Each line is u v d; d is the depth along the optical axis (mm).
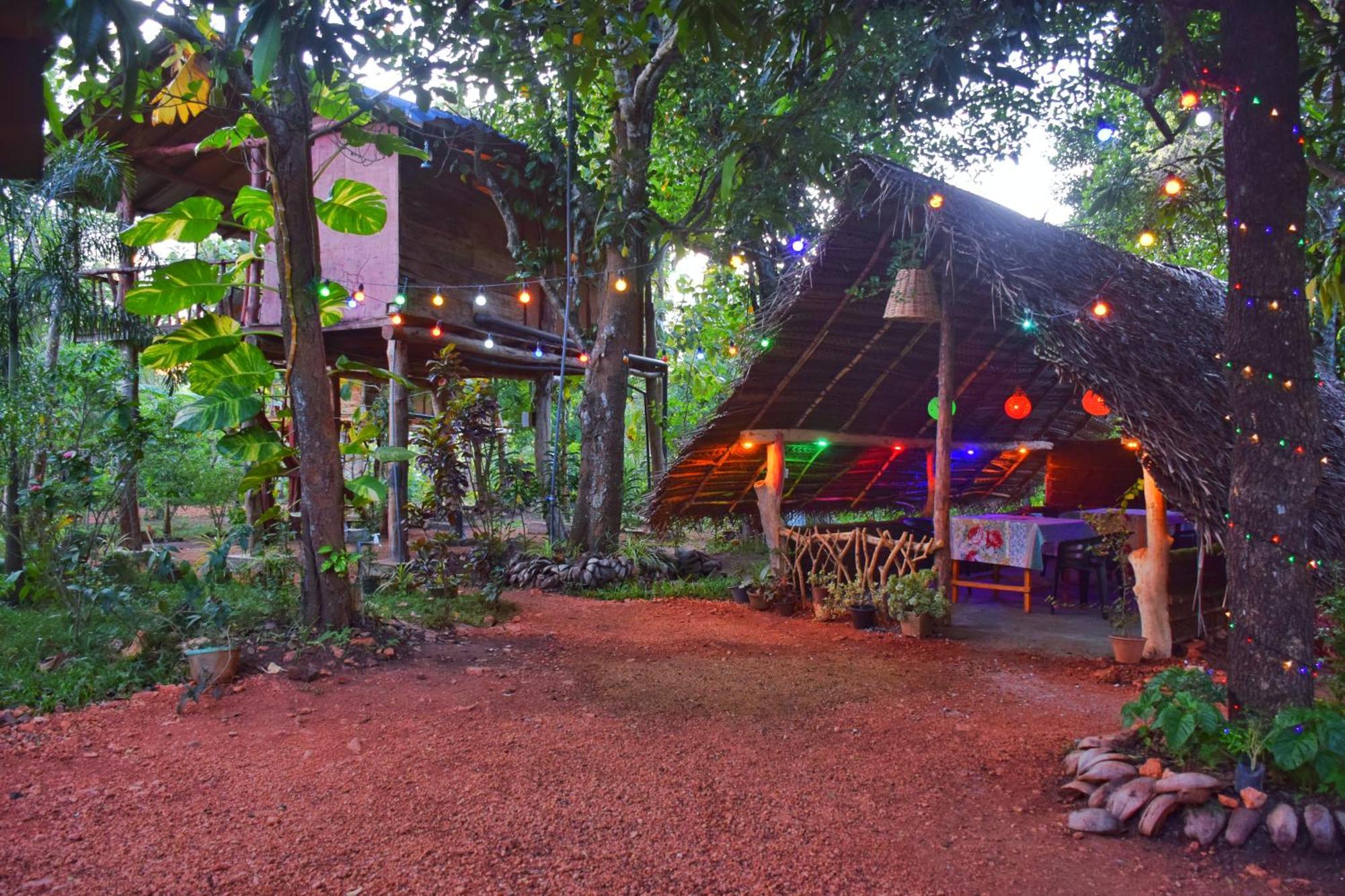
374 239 10734
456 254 11727
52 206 7711
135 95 2637
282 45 3475
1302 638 3623
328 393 6320
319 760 4148
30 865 3090
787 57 5738
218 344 6500
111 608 5941
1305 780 3361
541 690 5484
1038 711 5082
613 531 10750
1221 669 6023
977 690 5559
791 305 7598
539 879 3035
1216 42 5613
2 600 7207
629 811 3611
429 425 10984
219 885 2971
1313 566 3879
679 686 5621
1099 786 3678
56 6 1971
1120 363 5793
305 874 3043
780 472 8844
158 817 3498
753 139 6574
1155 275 8078
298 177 6105
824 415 9266
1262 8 3676
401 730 4598
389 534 11648
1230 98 3768
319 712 4867
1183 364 6223
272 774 3961
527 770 4055
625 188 10359
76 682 5121
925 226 6617
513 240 11406
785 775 4035
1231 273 3789
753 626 7688
